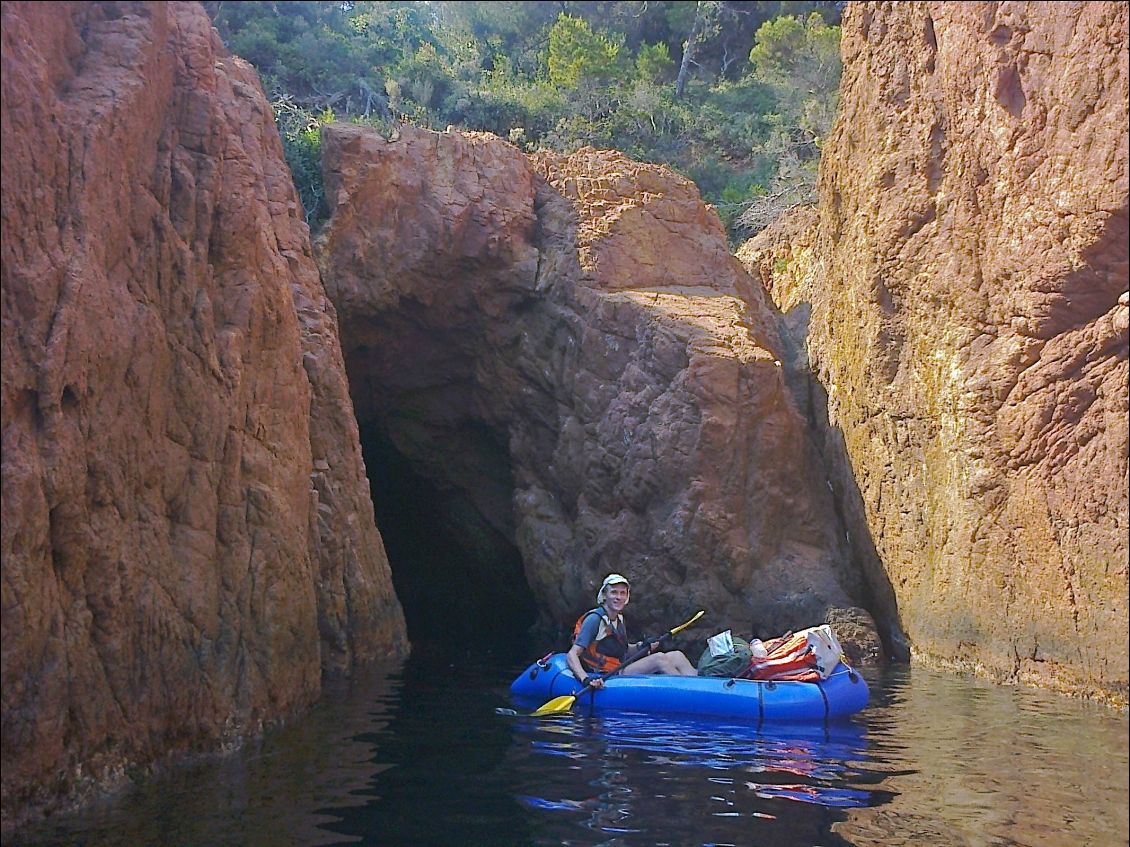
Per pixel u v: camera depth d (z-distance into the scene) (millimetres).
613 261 15422
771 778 5902
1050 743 6816
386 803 5258
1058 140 8641
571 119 26281
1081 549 8430
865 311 12023
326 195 14938
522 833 4828
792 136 26594
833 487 13453
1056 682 8766
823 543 13344
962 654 10070
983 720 7605
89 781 4918
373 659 10703
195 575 6039
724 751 6609
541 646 13281
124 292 5668
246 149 9523
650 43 36938
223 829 4672
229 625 6383
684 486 13273
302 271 11375
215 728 6082
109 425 5324
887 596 11922
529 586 15516
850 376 12711
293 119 17625
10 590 4348
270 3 27188
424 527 18125
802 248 17516
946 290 10383
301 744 6500
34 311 4766
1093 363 8453
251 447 7066
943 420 10438
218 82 9562
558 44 29453
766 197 22812
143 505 5664
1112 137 8023
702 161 27453
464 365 16188
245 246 7262
